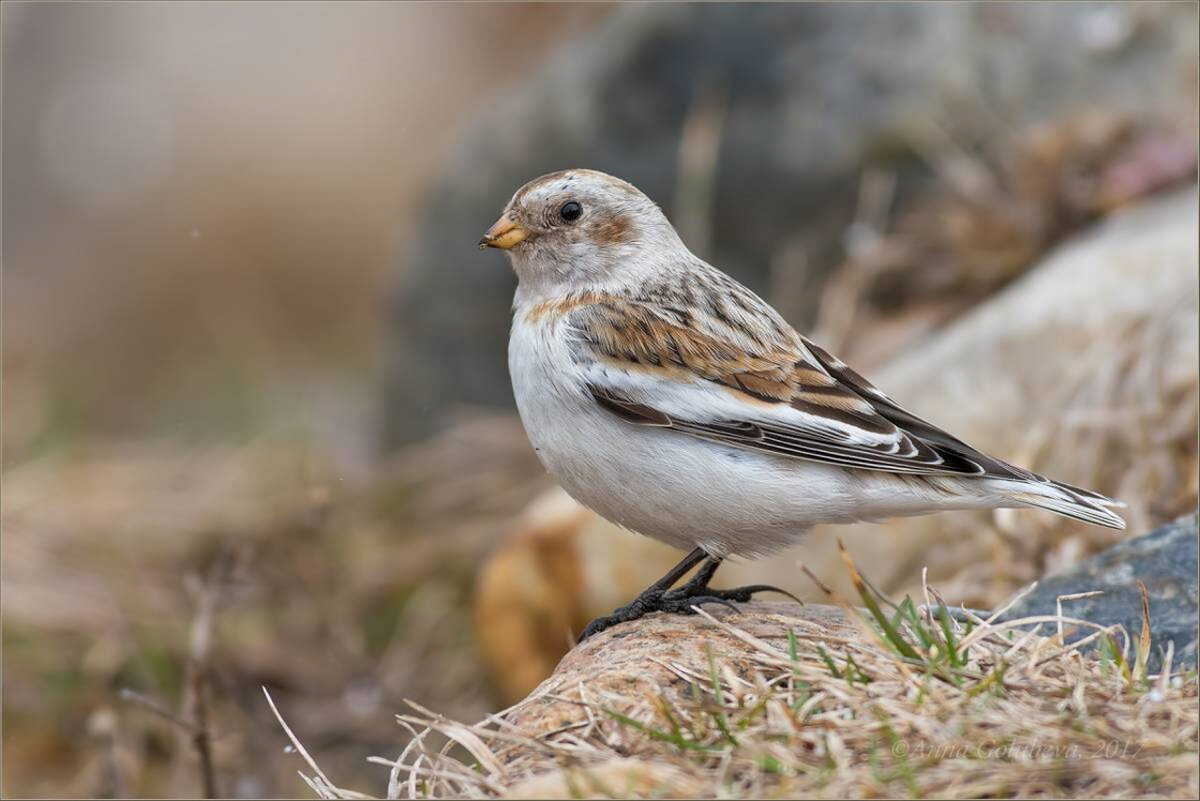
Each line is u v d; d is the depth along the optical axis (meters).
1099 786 4.93
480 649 10.62
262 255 22.02
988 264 11.98
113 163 23.33
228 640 12.17
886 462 6.89
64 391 17.36
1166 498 8.45
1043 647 5.74
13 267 22.72
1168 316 9.05
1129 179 11.62
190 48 24.44
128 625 12.33
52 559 13.27
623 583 10.03
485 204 14.64
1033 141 12.37
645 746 5.51
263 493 14.37
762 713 5.55
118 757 10.40
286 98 23.78
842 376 7.45
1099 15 13.18
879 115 13.08
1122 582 6.83
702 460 7.02
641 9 13.90
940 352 10.13
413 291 15.04
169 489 14.73
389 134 23.39
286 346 20.77
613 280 7.68
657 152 13.79
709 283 7.65
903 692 5.51
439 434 14.90
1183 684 5.54
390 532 13.52
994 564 8.63
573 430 7.24
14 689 11.98
